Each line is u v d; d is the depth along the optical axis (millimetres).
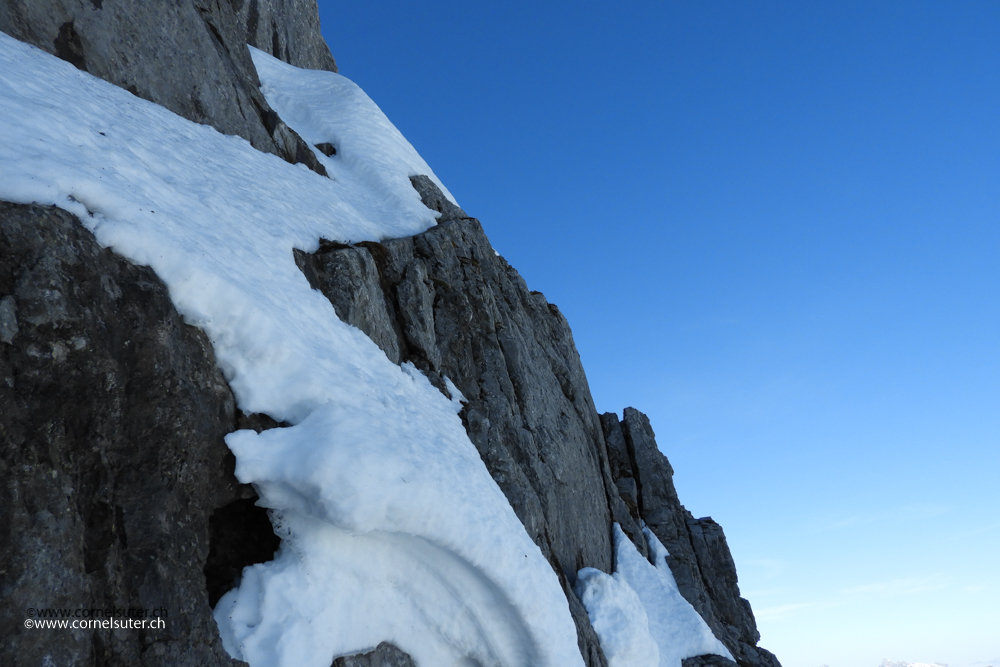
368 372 10258
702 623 16922
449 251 16516
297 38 26672
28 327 5633
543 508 14328
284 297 9375
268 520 7711
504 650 9047
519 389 16078
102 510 5871
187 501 6660
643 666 12922
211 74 14203
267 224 10891
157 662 5750
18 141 6879
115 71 11703
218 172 11461
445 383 13805
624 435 24422
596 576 14031
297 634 6852
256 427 7652
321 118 20625
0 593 4883
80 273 6199
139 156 9406
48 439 5582
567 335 22469
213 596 6789
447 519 8328
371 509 7312
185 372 6992
